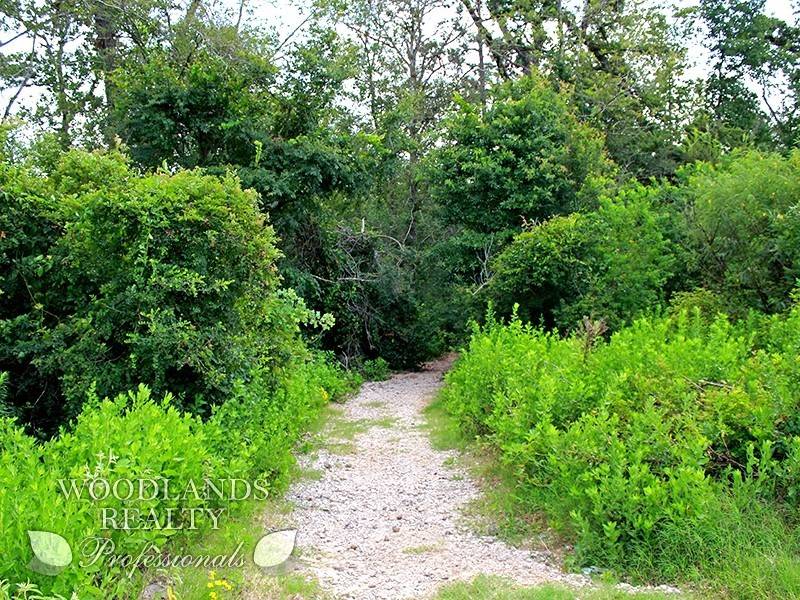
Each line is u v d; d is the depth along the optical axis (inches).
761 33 907.4
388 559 191.0
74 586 120.4
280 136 555.8
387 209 784.9
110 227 244.4
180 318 251.1
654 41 816.9
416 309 690.2
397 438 354.3
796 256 377.1
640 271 471.8
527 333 351.3
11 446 171.0
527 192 595.5
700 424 201.0
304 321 324.8
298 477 271.1
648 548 173.8
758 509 177.0
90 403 202.4
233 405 248.5
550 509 204.7
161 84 508.7
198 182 257.6
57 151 357.4
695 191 471.5
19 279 264.1
